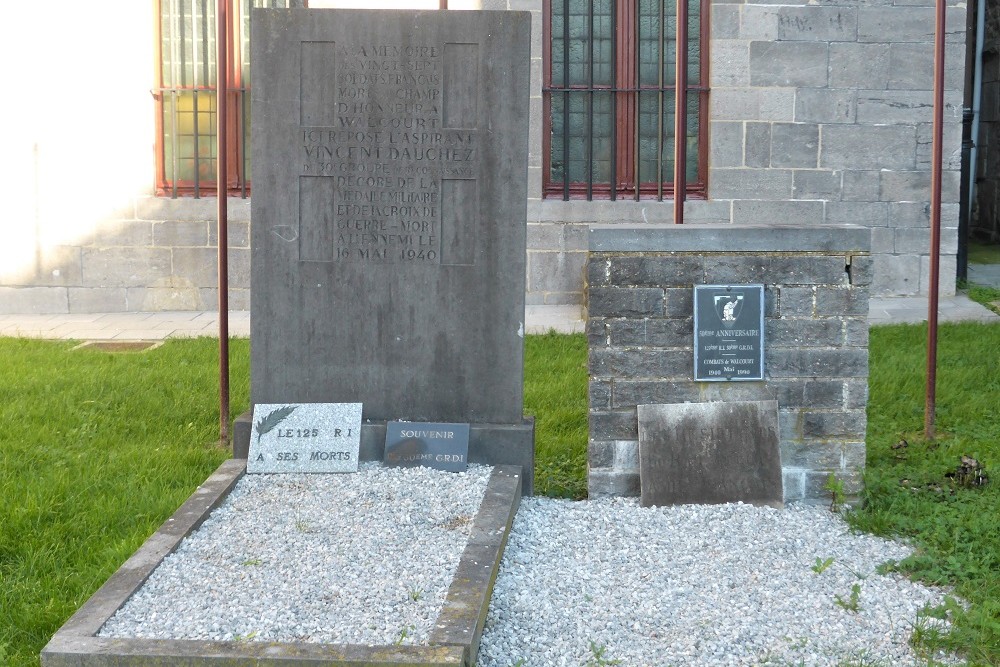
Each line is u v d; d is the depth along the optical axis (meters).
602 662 4.16
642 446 5.80
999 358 9.48
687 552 5.19
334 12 6.22
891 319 11.75
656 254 5.74
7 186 12.89
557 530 5.49
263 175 6.31
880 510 5.62
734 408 5.79
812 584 4.86
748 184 12.78
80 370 9.43
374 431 6.25
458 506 5.48
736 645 4.31
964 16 12.59
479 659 4.19
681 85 6.90
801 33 12.59
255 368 6.41
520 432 6.18
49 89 12.77
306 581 4.61
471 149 6.22
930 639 4.30
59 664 3.95
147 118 12.87
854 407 5.78
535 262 12.98
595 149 12.96
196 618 4.26
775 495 5.75
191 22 12.87
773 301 5.75
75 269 13.04
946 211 12.90
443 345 6.32
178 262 13.06
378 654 3.92
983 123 19.97
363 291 6.33
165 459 6.86
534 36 12.62
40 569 5.21
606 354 5.83
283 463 6.09
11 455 6.92
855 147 12.76
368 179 6.28
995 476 6.27
